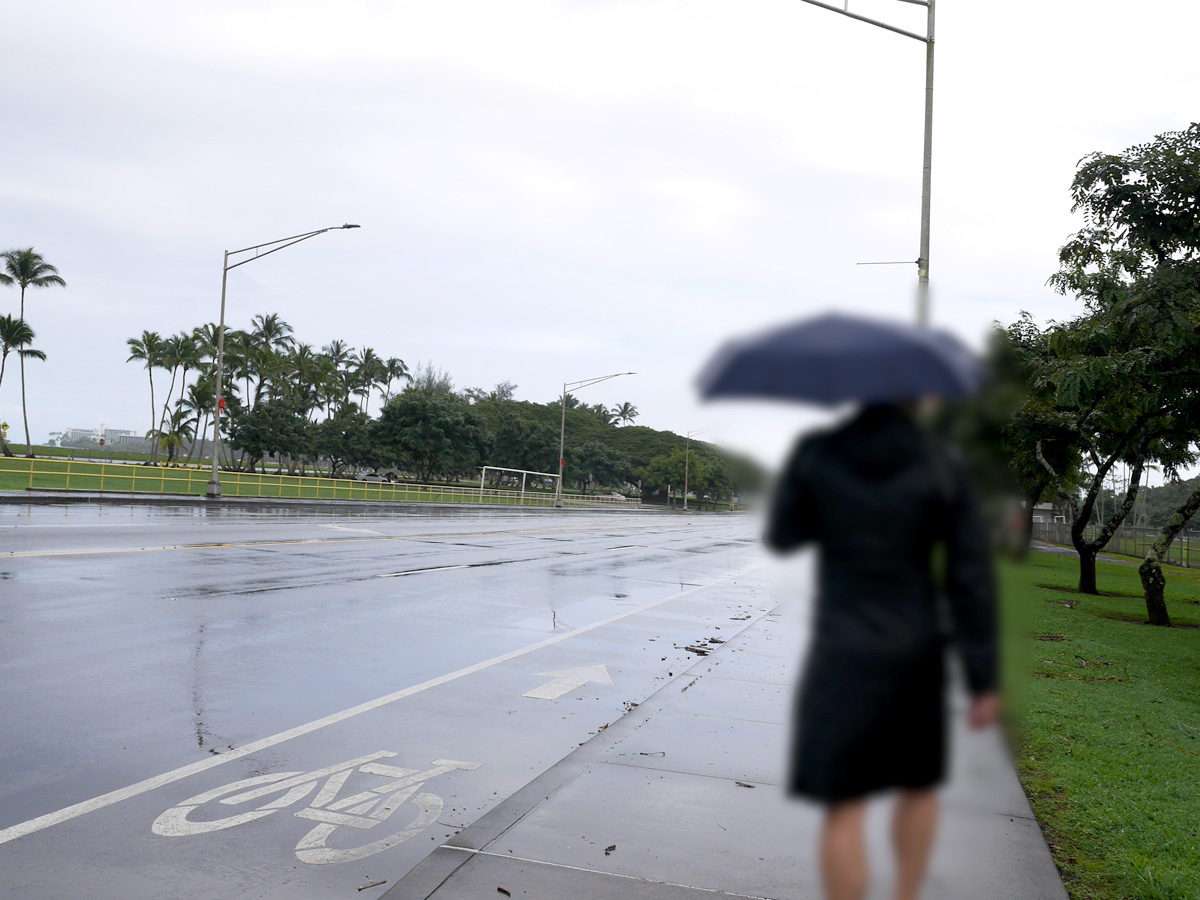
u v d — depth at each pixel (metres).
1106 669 10.80
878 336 2.66
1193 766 6.62
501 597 14.35
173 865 4.22
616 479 127.19
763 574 21.05
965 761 6.14
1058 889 4.13
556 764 5.86
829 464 2.73
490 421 121.75
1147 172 13.35
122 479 44.38
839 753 2.63
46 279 75.25
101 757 5.66
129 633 9.42
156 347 89.81
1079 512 23.25
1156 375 14.77
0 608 10.25
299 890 4.03
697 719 7.13
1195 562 42.09
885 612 2.65
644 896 3.91
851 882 2.71
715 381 2.83
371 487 62.31
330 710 7.07
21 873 4.05
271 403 82.94
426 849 4.53
